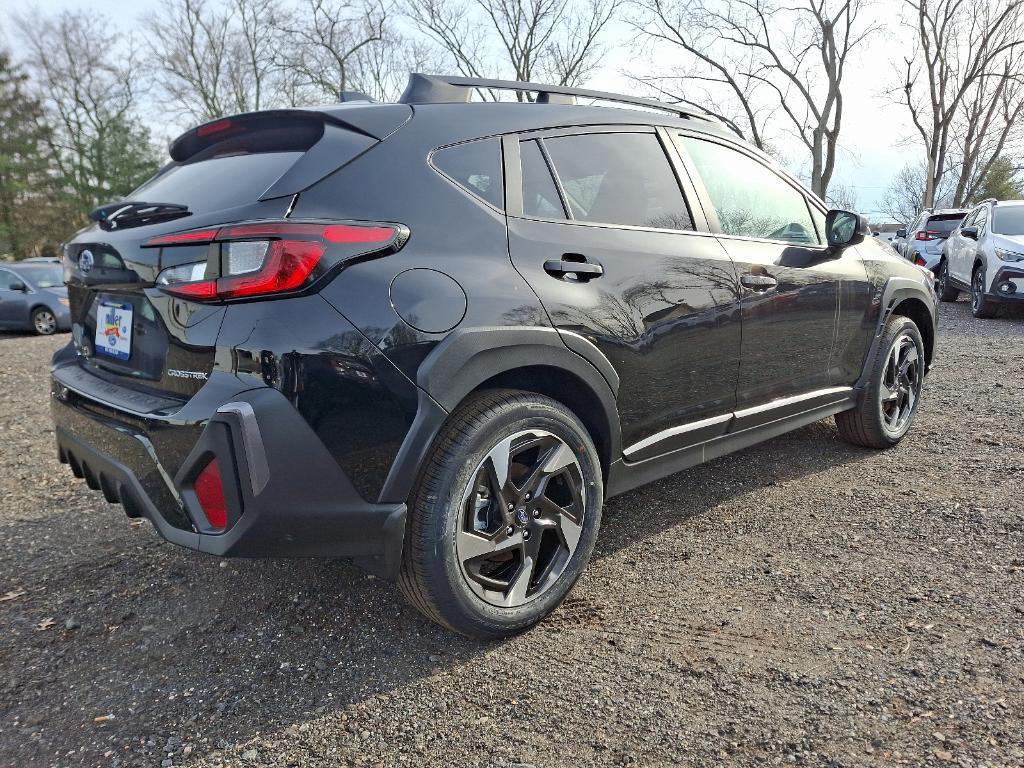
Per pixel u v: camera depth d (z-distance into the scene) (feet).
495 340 6.72
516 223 7.45
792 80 90.43
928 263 45.73
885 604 7.72
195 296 6.16
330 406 6.00
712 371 9.29
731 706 6.14
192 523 6.12
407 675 6.76
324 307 6.00
